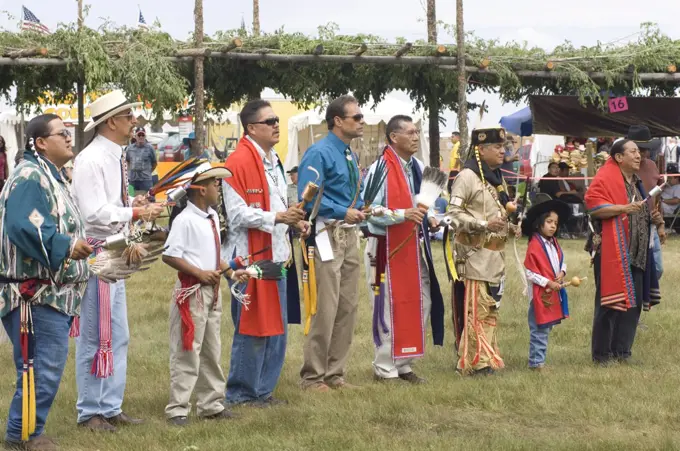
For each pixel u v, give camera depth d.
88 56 15.10
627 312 8.34
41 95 16.12
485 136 7.80
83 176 5.96
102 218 5.93
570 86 18.05
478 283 7.76
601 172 8.34
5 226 5.42
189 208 6.32
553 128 17.91
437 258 14.78
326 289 7.21
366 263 7.76
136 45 15.79
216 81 17.00
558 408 6.71
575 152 20.17
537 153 22.83
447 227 7.88
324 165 7.19
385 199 7.53
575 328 9.75
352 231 7.36
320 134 23.72
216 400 6.48
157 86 15.61
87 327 6.08
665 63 17.91
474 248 7.75
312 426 6.25
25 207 5.39
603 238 8.23
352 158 7.39
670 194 19.70
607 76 17.62
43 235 5.36
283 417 6.41
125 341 6.30
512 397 6.92
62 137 5.62
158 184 6.28
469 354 7.80
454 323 7.95
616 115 17.92
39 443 5.68
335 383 7.45
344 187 7.27
